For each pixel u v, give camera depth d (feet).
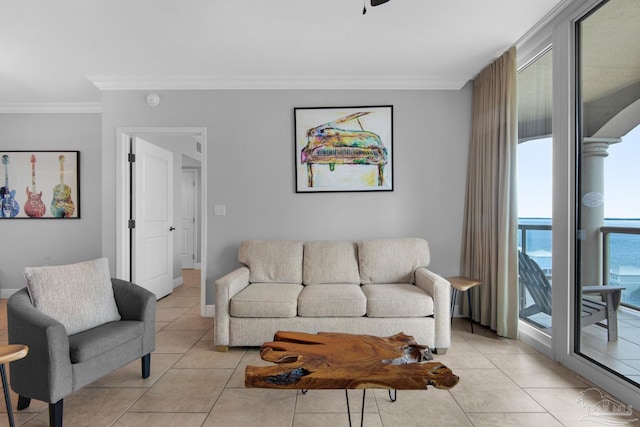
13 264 14.79
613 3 6.58
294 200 11.91
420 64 10.80
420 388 4.75
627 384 6.31
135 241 12.57
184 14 8.09
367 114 11.80
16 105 14.56
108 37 9.15
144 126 12.01
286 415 6.08
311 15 8.16
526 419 5.93
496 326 10.08
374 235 11.87
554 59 8.22
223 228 11.92
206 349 9.10
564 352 7.97
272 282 10.66
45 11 7.93
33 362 5.53
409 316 8.75
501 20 8.39
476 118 11.49
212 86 11.89
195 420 5.92
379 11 8.01
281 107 11.95
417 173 11.90
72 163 14.80
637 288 6.08
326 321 8.79
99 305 7.04
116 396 6.71
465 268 11.71
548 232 8.83
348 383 4.73
